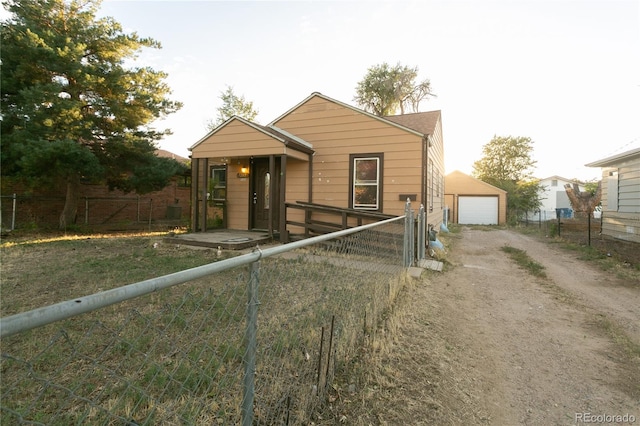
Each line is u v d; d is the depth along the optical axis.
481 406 2.40
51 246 8.23
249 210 10.56
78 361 2.69
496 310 4.56
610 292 5.50
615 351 3.33
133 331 3.23
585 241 11.45
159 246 8.27
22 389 2.28
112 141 11.62
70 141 9.41
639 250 8.95
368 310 3.69
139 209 17.19
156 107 12.11
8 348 2.86
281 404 2.14
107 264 6.19
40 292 4.51
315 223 9.10
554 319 4.22
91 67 10.53
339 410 2.27
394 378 2.69
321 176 9.72
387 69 27.58
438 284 5.85
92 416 2.04
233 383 2.27
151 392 2.30
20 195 11.98
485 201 25.39
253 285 1.70
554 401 2.48
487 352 3.27
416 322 3.94
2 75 9.52
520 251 9.58
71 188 12.10
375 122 9.14
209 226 10.79
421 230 7.61
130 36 11.40
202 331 3.26
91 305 0.94
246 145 8.91
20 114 9.56
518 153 39.94
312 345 2.78
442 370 2.87
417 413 2.28
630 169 11.12
